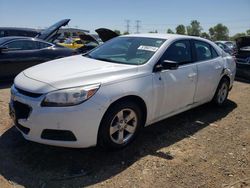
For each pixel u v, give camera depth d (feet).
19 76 12.89
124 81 12.10
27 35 39.75
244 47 32.04
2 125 14.73
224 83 19.25
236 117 17.95
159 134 14.60
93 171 10.98
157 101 13.56
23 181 10.19
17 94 11.55
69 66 13.07
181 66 15.11
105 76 11.91
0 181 10.11
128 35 16.79
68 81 11.18
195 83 15.93
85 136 11.02
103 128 11.50
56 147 12.55
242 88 27.17
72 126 10.71
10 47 25.36
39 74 12.10
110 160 11.78
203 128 15.80
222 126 16.26
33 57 26.50
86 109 10.78
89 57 15.37
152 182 10.46
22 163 11.29
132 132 12.89
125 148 12.84
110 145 11.96
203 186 10.41
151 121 13.80
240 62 31.22
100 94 11.17
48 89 10.85
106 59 14.58
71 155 12.00
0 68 24.50
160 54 14.12
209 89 17.56
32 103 10.85
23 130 11.51
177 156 12.42
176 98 14.78
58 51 28.48
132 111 12.53
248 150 13.37
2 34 38.32
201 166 11.71
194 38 16.98
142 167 11.39
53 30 31.83
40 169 10.95
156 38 15.43
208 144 13.80
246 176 11.20
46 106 10.66
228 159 12.42
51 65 13.57
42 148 12.42
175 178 10.78
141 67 13.16
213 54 18.37
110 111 11.55
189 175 11.03
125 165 11.48
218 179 10.89
